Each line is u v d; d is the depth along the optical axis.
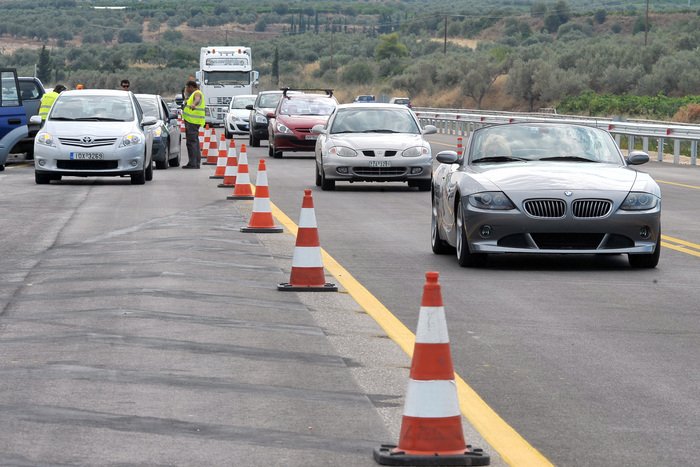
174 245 28.02
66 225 32.62
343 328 18.34
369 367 15.70
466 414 13.45
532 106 194.62
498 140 26.95
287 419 13.16
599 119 104.25
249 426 12.89
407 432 11.45
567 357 16.50
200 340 17.33
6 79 56.69
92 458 11.73
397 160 45.06
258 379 15.00
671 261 26.41
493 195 24.45
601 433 12.75
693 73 172.00
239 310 19.75
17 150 61.31
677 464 11.67
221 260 25.64
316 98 69.50
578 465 11.62
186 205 38.56
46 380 14.89
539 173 25.00
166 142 57.44
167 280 22.70
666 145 84.69
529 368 15.82
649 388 14.77
